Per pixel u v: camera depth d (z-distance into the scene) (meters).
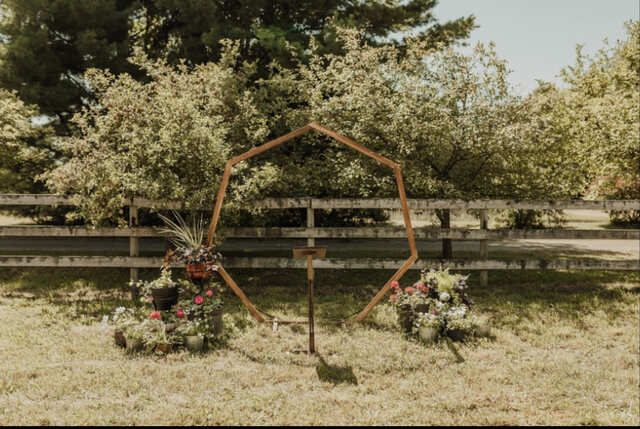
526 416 3.77
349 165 8.22
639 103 9.59
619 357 4.95
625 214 18.12
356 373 4.54
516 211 10.33
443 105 8.17
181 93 8.03
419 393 4.15
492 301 7.04
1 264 7.25
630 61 12.04
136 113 7.69
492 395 4.12
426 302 5.61
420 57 8.91
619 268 7.73
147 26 13.71
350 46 8.71
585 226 18.27
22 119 10.18
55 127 12.34
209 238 5.84
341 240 14.40
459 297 5.88
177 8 11.74
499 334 5.63
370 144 8.50
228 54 9.03
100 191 6.99
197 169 7.17
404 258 10.89
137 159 7.25
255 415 3.71
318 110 8.37
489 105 8.31
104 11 11.76
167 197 7.02
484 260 7.72
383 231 7.63
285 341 5.37
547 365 4.73
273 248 12.38
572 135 9.40
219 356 4.93
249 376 4.43
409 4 13.11
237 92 8.80
